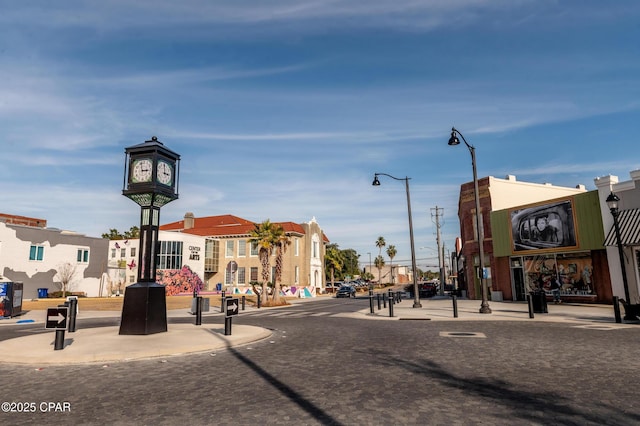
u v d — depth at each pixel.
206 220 68.19
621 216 22.11
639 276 21.34
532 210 28.03
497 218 30.80
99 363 9.02
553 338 11.64
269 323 18.03
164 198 13.61
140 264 12.99
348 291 51.16
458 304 28.11
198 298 15.77
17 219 55.34
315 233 66.12
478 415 5.09
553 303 26.08
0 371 8.34
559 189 36.34
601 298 23.86
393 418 5.04
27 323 20.94
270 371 7.90
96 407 5.78
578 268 25.44
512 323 16.03
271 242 34.75
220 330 13.78
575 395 5.90
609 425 4.66
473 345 10.59
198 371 8.06
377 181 28.00
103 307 31.48
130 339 11.45
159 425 4.95
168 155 13.87
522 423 4.79
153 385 6.99
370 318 19.61
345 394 6.16
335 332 14.07
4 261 34.84
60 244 39.84
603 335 12.10
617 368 7.62
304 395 6.15
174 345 10.51
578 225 25.02
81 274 41.69
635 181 21.81
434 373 7.45
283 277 57.91
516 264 29.66
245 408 5.56
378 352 9.77
